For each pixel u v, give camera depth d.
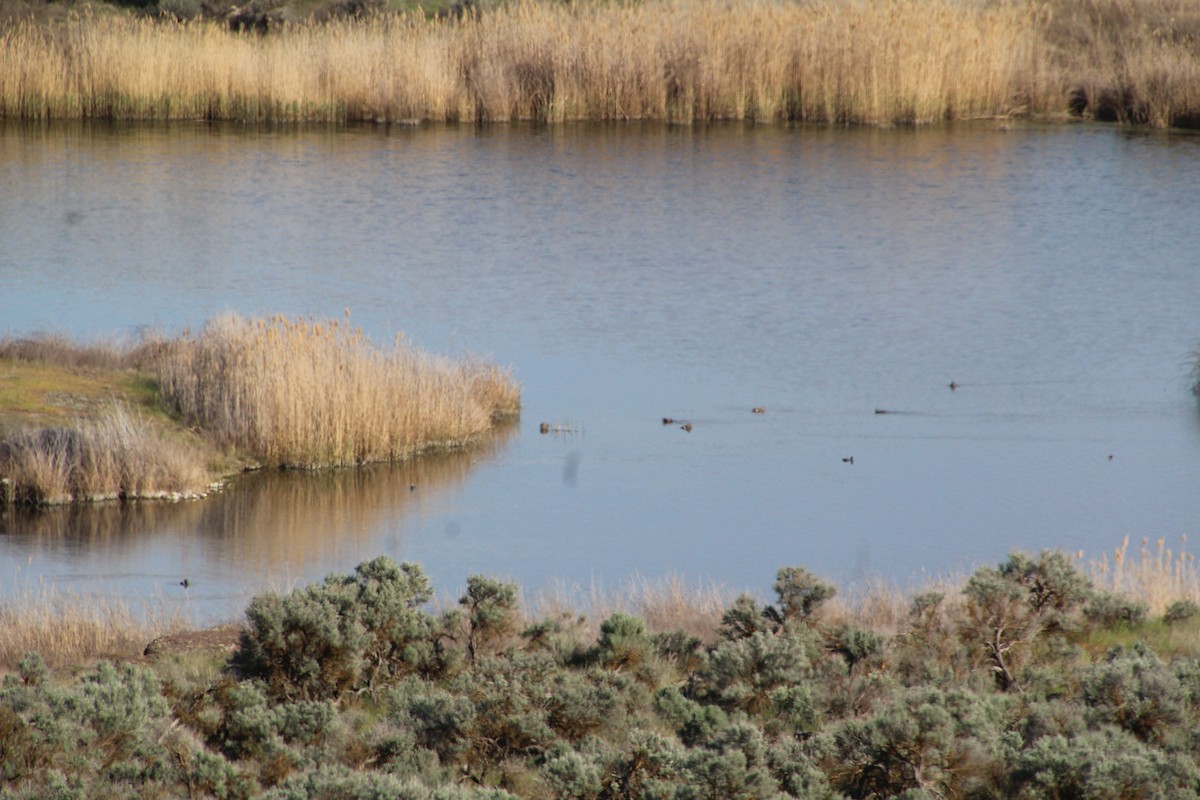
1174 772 21.36
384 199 100.12
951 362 68.75
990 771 22.06
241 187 102.81
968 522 49.28
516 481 53.72
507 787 23.58
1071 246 89.62
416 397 57.69
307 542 46.84
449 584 42.62
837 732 23.11
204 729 25.06
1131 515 49.97
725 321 75.44
